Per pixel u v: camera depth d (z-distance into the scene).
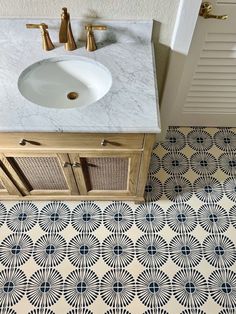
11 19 1.34
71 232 1.79
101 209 1.87
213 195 1.93
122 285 1.64
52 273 1.67
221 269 1.69
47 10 1.32
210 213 1.86
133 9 1.31
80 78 1.48
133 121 1.18
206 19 1.40
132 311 1.58
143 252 1.73
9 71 1.32
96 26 1.31
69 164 1.43
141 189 1.70
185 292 1.62
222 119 2.11
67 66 1.43
